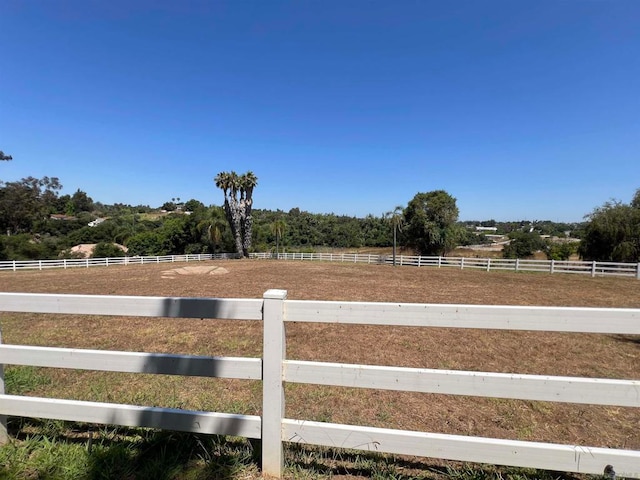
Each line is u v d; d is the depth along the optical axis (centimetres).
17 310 229
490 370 471
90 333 620
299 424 200
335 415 312
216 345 556
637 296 1167
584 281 1577
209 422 212
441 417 316
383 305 192
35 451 222
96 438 243
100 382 368
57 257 4091
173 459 215
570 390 177
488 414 324
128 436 245
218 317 208
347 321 196
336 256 3284
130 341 575
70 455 217
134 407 221
